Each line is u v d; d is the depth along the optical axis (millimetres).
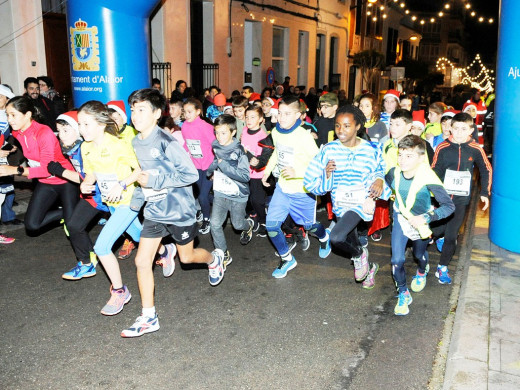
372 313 4305
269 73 16469
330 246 5648
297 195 4809
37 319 4141
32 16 10016
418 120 6195
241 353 3662
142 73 7770
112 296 4098
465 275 4852
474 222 6594
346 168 4211
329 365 3514
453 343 3643
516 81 5184
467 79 55031
